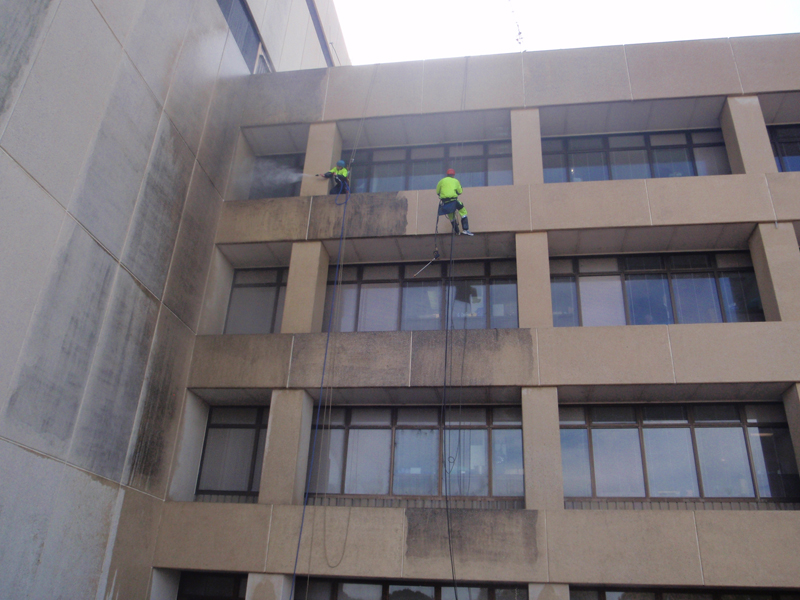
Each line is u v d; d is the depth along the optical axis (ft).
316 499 50.37
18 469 32.91
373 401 52.03
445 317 54.29
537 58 59.77
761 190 51.60
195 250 53.01
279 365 50.75
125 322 42.88
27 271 33.91
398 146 63.36
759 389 46.85
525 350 48.47
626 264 55.47
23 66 34.04
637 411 50.31
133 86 43.80
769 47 57.06
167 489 47.83
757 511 41.78
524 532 42.93
